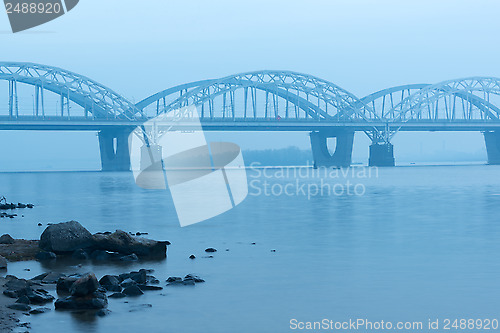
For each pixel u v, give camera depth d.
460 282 18.09
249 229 33.94
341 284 18.00
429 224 35.53
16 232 34.53
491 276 19.00
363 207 50.09
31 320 14.22
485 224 35.31
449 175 160.25
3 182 144.75
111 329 13.48
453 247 25.55
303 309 15.16
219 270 20.62
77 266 22.30
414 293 16.70
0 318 14.31
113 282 17.88
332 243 27.20
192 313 14.87
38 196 76.75
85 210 50.88
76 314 14.79
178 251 25.47
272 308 15.29
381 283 18.06
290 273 19.88
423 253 23.88
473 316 14.35
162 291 17.34
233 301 16.05
